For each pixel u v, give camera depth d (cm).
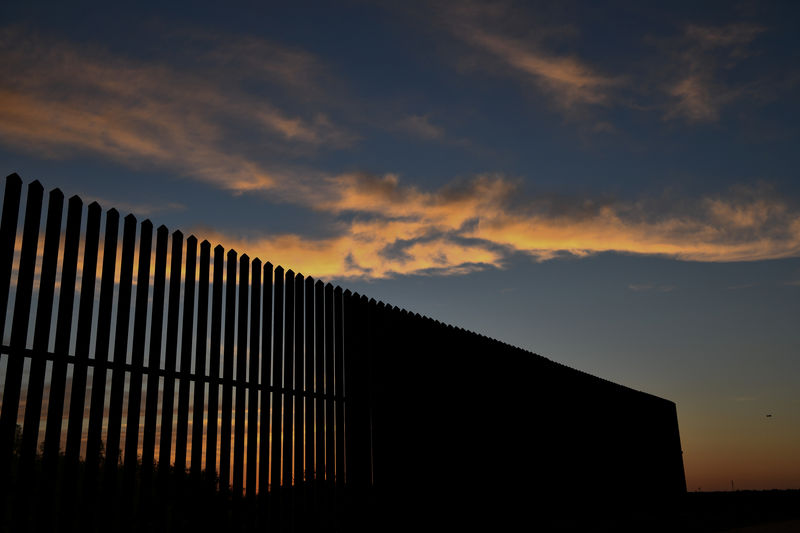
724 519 1470
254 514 646
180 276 611
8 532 466
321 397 761
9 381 477
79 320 527
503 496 1073
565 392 1362
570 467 1302
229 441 628
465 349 1075
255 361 677
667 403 1894
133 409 550
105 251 554
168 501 577
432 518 908
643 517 1441
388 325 907
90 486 511
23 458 476
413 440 908
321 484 742
